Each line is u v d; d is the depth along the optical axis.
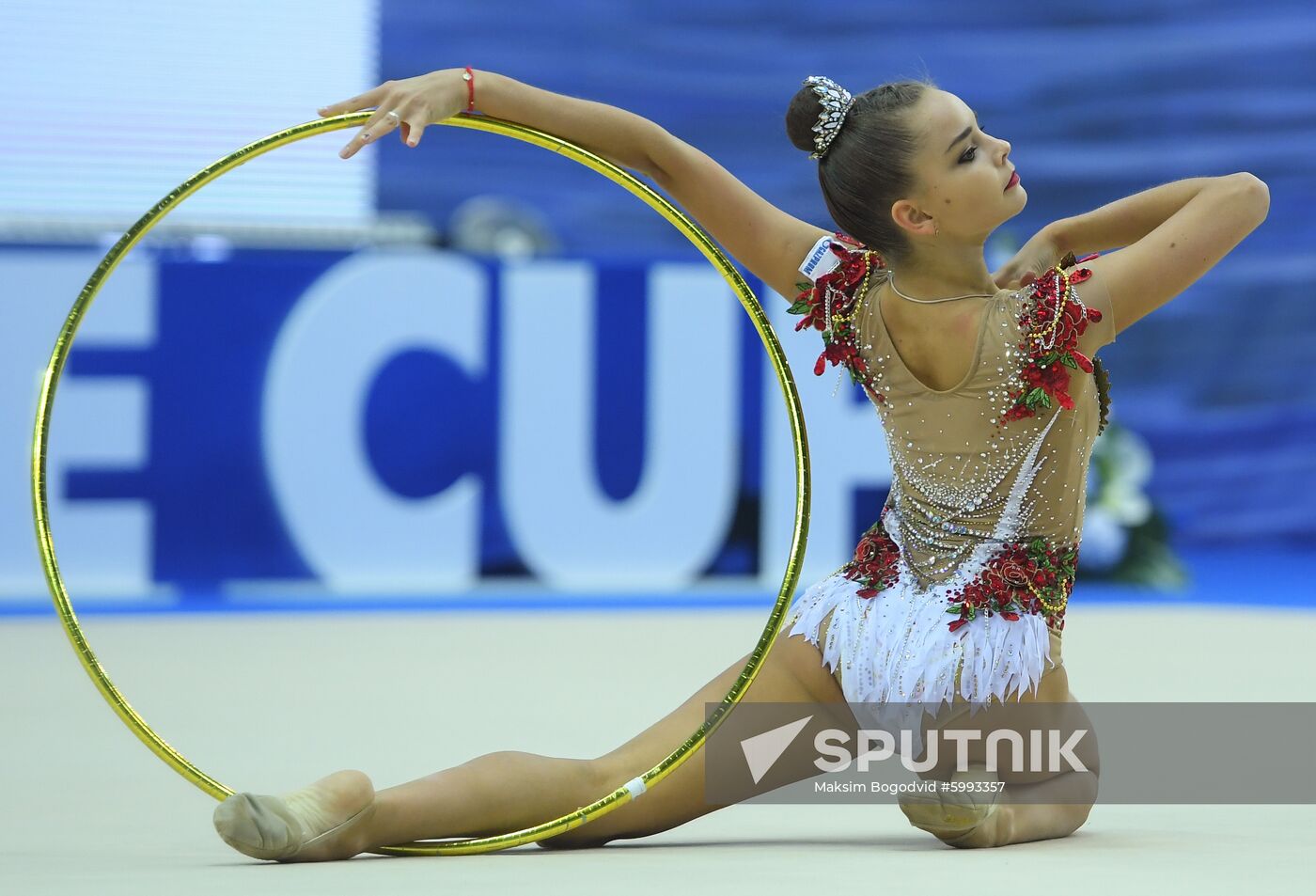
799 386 29.34
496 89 10.08
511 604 27.98
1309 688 17.56
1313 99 40.97
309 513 28.59
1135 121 41.41
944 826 8.73
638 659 20.64
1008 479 9.38
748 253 10.44
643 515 29.31
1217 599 31.22
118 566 27.94
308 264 28.53
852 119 9.60
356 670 19.36
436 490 29.02
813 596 9.80
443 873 8.09
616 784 9.30
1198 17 41.16
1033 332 9.15
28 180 32.06
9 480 27.41
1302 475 40.06
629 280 29.14
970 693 9.11
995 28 41.25
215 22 33.19
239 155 10.12
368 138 9.70
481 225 37.97
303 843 8.34
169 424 28.09
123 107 32.59
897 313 9.61
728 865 8.38
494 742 13.86
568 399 29.12
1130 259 9.34
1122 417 40.16
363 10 34.44
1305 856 8.67
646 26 40.22
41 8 32.19
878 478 29.42
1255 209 9.53
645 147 10.36
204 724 15.02
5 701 16.70
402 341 28.81
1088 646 22.17
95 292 10.12
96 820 10.28
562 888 7.54
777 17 40.69
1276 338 40.41
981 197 9.26
